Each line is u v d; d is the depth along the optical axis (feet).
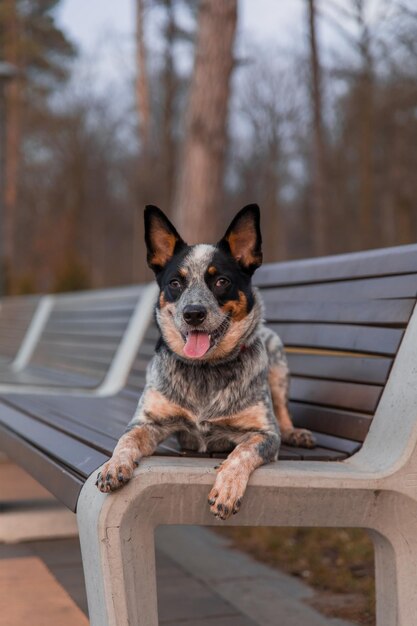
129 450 8.02
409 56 41.01
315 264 11.74
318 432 10.23
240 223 9.48
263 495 7.80
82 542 7.84
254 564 13.73
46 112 106.32
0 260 47.39
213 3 26.48
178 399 9.01
